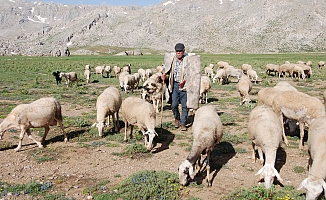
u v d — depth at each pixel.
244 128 12.80
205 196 7.19
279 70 34.88
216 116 8.83
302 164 8.95
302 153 9.79
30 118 10.22
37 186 7.57
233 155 9.77
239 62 63.59
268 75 37.62
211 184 7.79
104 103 11.74
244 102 18.50
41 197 7.12
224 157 9.60
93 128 13.04
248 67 36.88
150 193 7.09
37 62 70.25
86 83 30.64
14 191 7.35
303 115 9.86
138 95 21.97
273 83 29.16
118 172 8.58
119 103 12.55
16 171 8.61
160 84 15.59
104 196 7.08
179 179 7.45
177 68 11.98
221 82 29.05
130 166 8.99
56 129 12.85
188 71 11.83
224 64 40.09
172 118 14.77
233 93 23.11
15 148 10.46
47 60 83.38
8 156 9.74
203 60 75.56
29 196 7.17
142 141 11.30
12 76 36.72
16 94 22.17
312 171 6.55
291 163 9.04
